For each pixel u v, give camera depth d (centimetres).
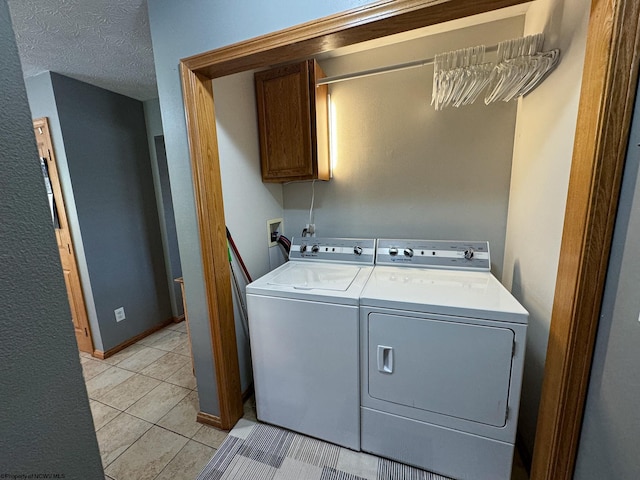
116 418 181
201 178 142
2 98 43
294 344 152
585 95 85
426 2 95
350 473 140
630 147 77
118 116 258
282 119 195
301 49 118
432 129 191
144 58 192
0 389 45
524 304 150
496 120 177
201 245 150
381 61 194
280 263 238
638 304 75
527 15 157
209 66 129
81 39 165
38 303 48
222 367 161
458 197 192
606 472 86
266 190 216
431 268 181
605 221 83
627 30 74
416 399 134
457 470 133
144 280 288
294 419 162
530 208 144
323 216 229
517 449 154
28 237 46
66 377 53
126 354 259
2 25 42
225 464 147
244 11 119
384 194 209
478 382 122
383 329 134
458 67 137
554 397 101
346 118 209
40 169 48
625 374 79
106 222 252
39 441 50
